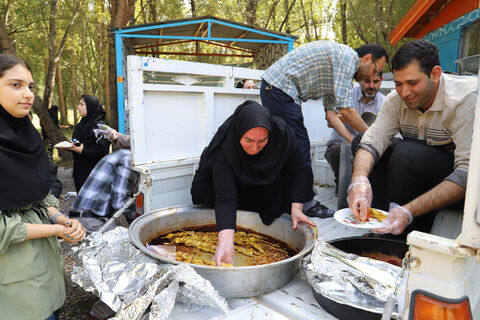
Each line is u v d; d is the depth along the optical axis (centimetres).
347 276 139
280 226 221
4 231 142
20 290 153
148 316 129
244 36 739
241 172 205
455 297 86
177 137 265
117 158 304
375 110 338
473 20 485
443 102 178
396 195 209
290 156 215
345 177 260
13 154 151
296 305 142
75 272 163
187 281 128
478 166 79
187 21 624
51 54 1085
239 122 197
